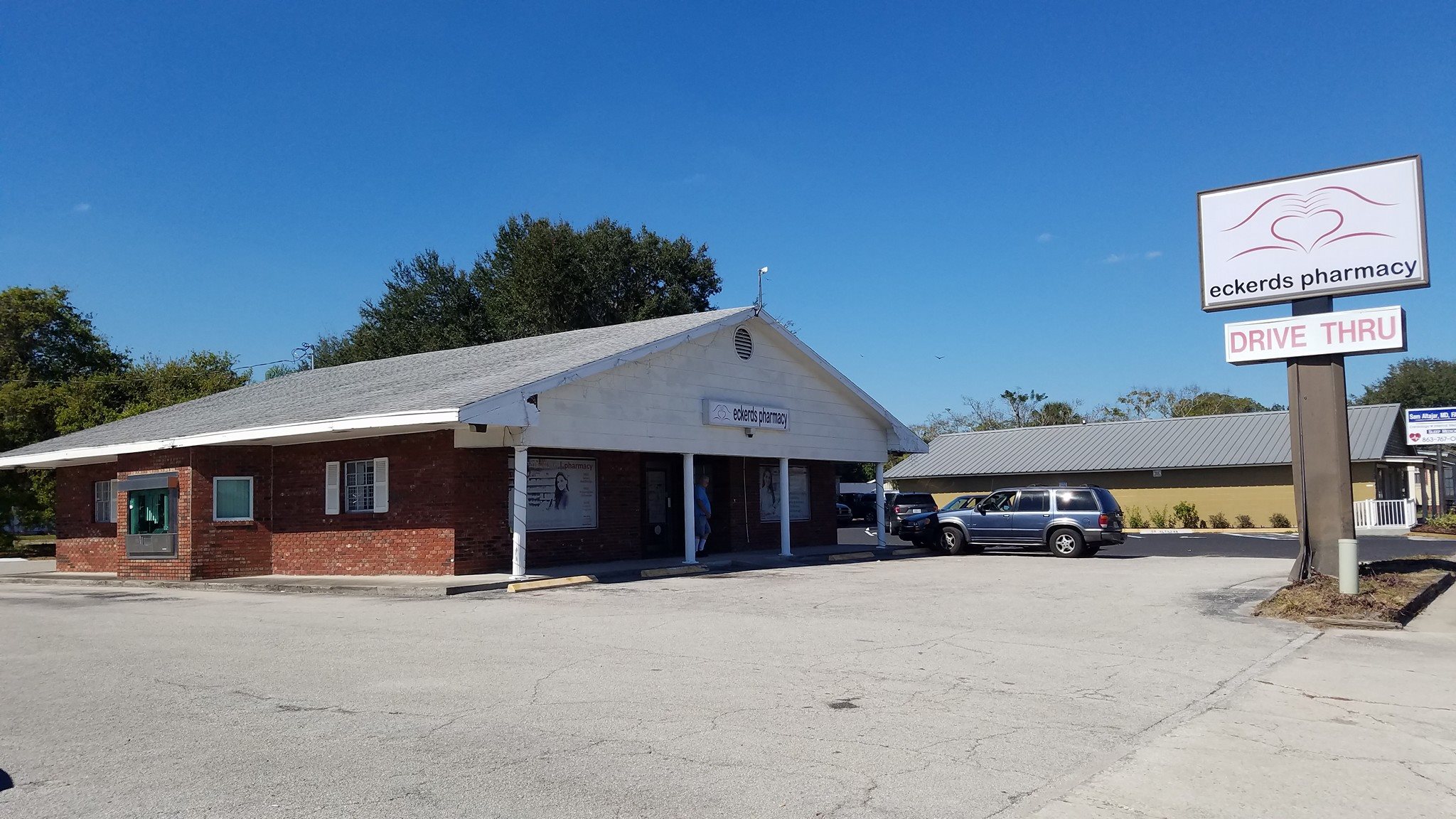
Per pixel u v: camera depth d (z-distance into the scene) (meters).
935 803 5.65
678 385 21.12
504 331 50.78
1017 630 11.75
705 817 5.41
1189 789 5.95
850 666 9.52
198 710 7.91
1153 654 10.22
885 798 5.72
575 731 7.16
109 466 25.28
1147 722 7.48
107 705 8.16
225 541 20.64
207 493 20.45
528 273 49.25
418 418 16.34
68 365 49.38
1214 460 40.97
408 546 19.11
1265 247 15.72
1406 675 9.23
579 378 18.38
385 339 53.62
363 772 6.21
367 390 21.66
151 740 7.02
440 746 6.80
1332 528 14.77
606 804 5.61
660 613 13.30
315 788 5.90
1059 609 13.61
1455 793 5.92
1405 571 17.28
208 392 40.94
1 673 9.73
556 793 5.80
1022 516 24.55
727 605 14.10
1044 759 6.51
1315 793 5.91
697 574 19.84
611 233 51.56
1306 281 15.37
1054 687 8.66
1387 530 34.34
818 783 5.98
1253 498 40.81
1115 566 20.83
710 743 6.84
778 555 23.72
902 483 50.78
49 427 37.06
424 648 10.63
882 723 7.38
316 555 20.64
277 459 21.50
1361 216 15.02
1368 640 11.20
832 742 6.88
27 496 35.31
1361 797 5.84
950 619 12.62
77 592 19.56
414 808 5.54
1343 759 6.59
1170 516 42.41
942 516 25.66
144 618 13.98
